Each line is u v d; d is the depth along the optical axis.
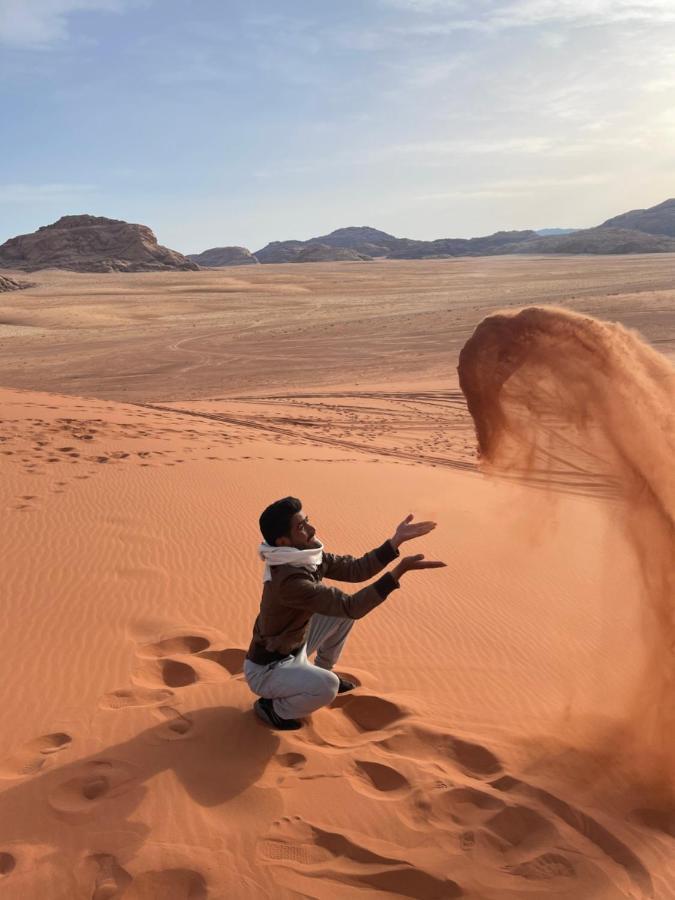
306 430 22.61
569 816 3.60
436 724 4.46
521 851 3.39
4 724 4.37
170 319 72.81
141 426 17.05
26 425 15.02
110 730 4.30
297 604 3.95
